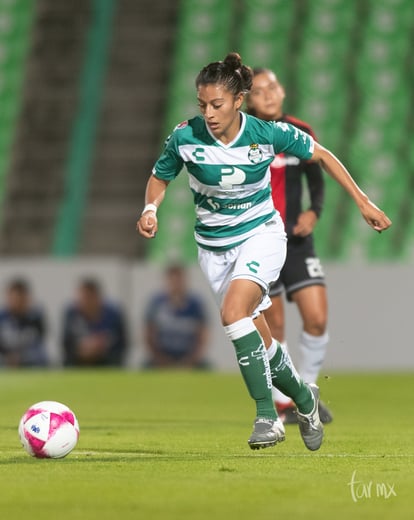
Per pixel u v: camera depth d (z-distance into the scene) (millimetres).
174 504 12797
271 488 14211
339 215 68438
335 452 19781
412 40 76438
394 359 57812
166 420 29078
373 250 67688
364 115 73625
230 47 78250
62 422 18094
